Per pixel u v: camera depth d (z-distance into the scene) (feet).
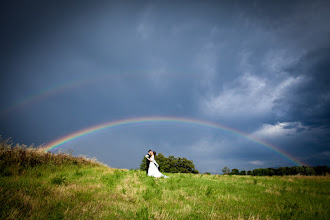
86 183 26.03
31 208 13.71
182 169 161.27
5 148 37.63
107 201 16.88
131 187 24.86
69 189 20.52
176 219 13.76
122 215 13.75
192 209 16.40
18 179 24.09
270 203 21.75
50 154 45.98
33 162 39.01
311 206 20.24
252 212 16.93
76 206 14.52
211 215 14.98
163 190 24.35
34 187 19.57
